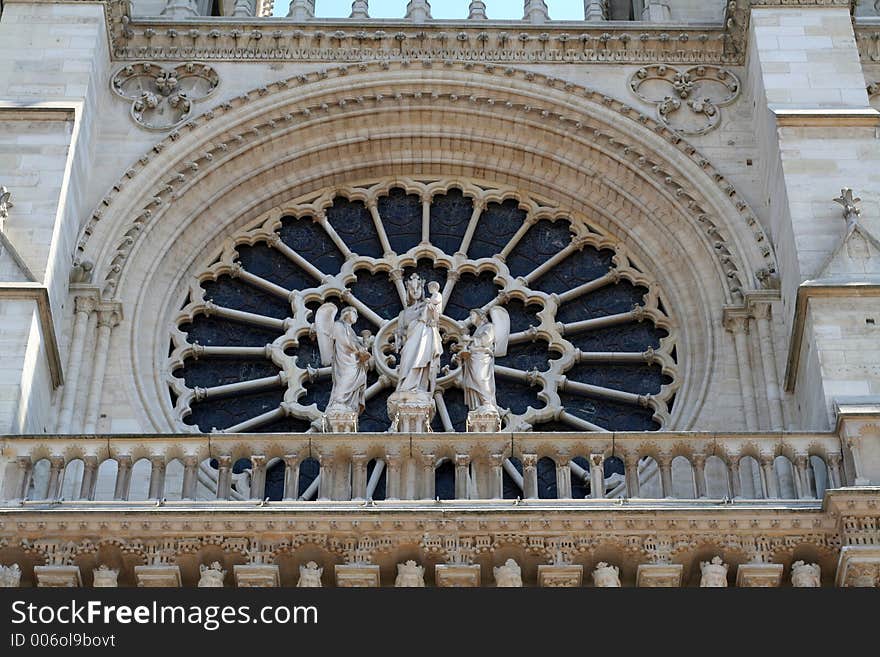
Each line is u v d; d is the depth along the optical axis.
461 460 59.91
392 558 57.16
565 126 74.69
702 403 67.50
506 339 65.44
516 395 70.12
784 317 67.94
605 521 57.16
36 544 57.06
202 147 73.50
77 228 70.06
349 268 73.25
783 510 57.22
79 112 70.50
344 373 63.25
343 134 75.25
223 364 70.88
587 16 80.69
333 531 57.06
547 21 77.25
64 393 66.31
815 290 63.66
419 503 57.97
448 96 75.44
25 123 69.44
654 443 60.44
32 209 67.31
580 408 69.81
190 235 72.75
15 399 61.81
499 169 75.38
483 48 76.25
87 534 57.09
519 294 72.50
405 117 75.50
